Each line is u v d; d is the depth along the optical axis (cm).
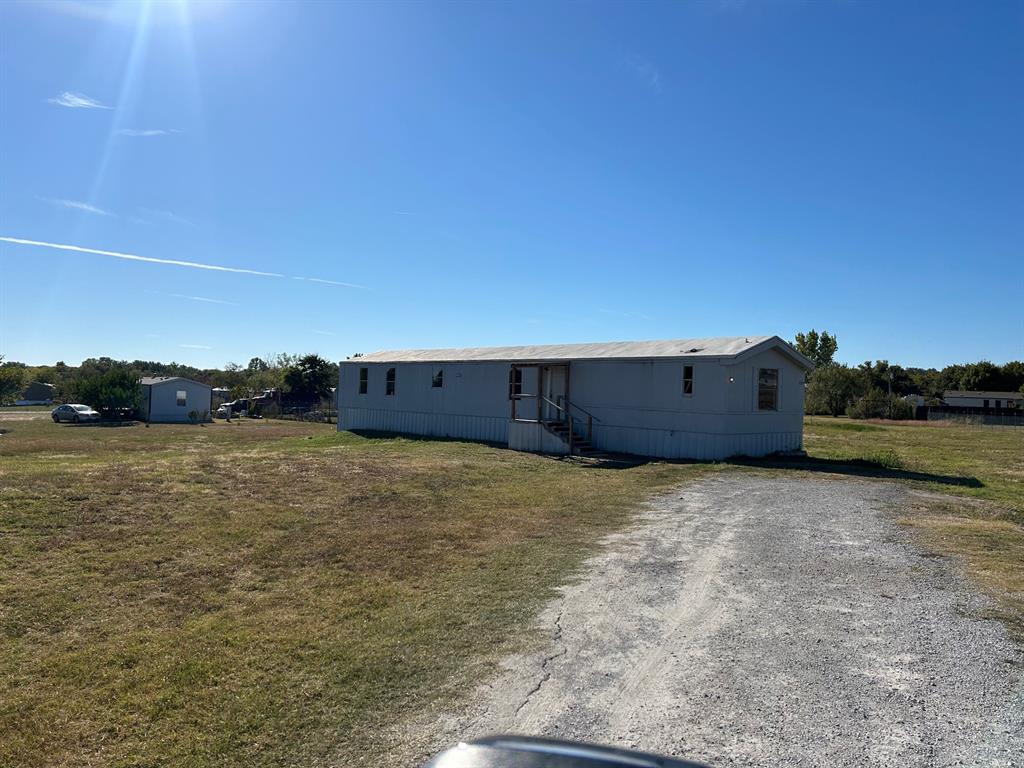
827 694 422
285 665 513
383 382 2714
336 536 920
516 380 2219
